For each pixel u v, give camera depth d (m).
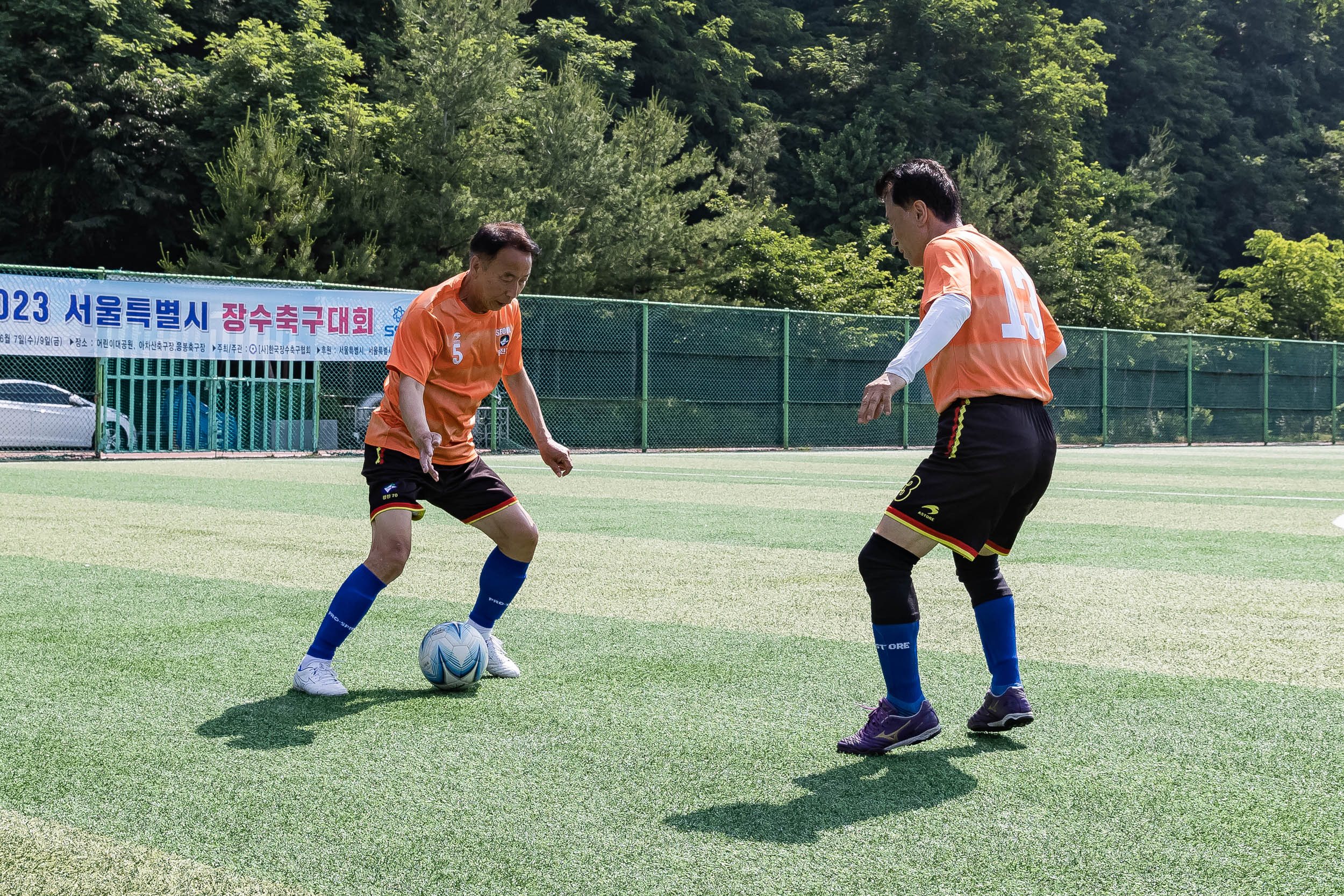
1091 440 25.38
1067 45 45.81
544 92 27.47
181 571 6.02
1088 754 2.99
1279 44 59.09
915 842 2.35
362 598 3.60
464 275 3.69
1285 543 7.79
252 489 11.34
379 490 3.68
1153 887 2.12
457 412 3.70
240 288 16.78
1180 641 4.50
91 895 2.08
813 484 12.90
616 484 12.81
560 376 19.62
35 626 4.59
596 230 26.14
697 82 38.12
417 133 24.50
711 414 21.08
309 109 25.81
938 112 40.16
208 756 2.92
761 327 21.55
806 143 41.00
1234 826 2.45
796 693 3.62
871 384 2.85
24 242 26.53
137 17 26.38
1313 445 29.30
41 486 11.49
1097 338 25.44
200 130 26.38
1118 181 45.59
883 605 2.99
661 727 3.22
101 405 16.55
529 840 2.35
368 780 2.74
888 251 34.88
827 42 44.47
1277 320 42.47
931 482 2.99
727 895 2.08
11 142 25.95
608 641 4.43
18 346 15.31
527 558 3.83
